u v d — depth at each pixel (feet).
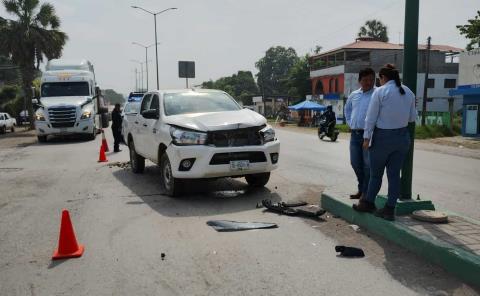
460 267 13.32
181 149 23.63
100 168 37.96
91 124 68.44
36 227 20.06
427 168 38.47
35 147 60.85
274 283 13.38
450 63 168.76
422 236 15.17
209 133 23.66
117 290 13.21
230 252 16.06
